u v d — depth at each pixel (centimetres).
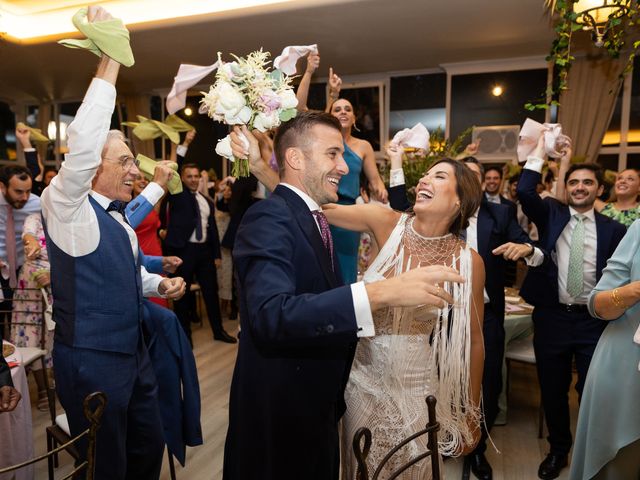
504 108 627
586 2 252
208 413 293
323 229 107
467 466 229
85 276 141
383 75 692
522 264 418
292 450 101
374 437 136
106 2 531
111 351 144
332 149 104
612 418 157
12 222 317
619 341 157
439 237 148
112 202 153
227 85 110
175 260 196
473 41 540
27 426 184
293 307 80
